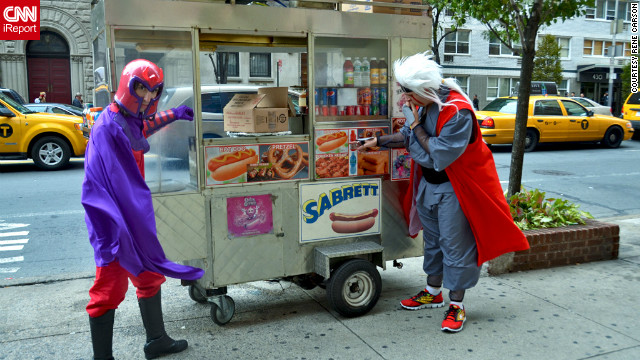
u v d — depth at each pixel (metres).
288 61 4.83
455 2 6.22
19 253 5.39
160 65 3.08
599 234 4.83
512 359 2.97
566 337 3.26
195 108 3.16
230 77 5.32
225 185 3.28
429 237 3.58
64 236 6.02
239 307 3.77
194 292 3.74
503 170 10.87
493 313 3.63
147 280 2.86
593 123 14.85
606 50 33.59
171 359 2.97
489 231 3.29
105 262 2.55
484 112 14.27
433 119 3.23
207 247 3.28
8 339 3.25
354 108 3.67
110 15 2.90
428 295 3.71
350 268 3.44
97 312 2.69
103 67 3.09
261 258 3.43
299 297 3.96
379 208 3.78
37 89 22.23
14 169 11.03
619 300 3.87
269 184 3.40
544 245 4.60
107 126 2.60
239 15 3.20
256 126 3.37
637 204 8.11
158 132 3.11
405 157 3.83
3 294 4.05
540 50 27.56
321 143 3.53
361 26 3.58
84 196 2.57
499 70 30.28
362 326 3.42
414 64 3.10
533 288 4.12
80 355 3.04
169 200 3.16
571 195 8.68
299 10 3.37
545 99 14.52
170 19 3.04
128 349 3.11
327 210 3.60
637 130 18.20
